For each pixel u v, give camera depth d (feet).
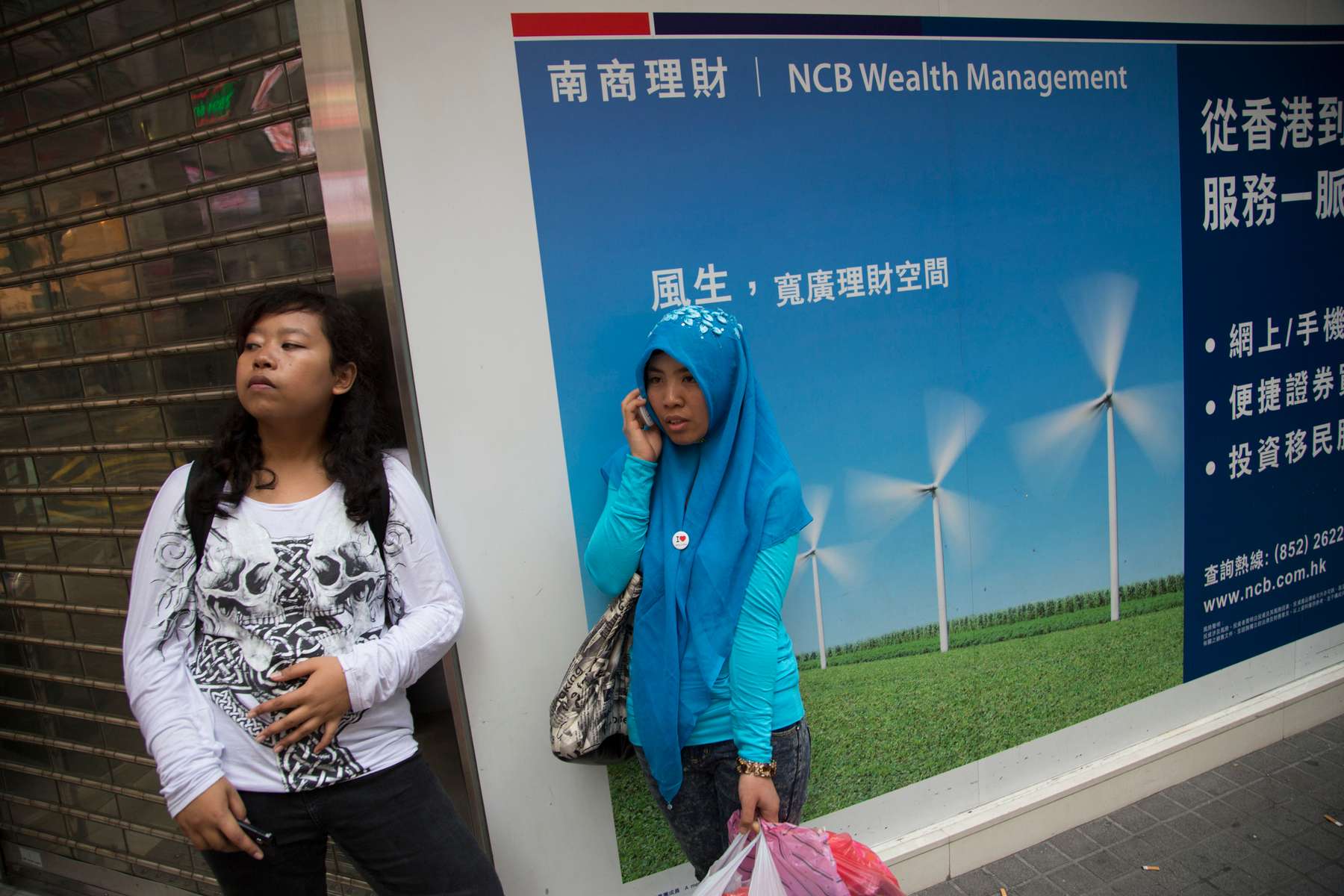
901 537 8.06
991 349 8.29
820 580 7.75
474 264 6.14
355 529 5.15
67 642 8.21
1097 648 9.33
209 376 6.91
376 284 5.92
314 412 5.16
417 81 5.82
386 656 5.06
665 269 6.77
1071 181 8.51
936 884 8.46
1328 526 10.91
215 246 6.57
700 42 6.66
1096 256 8.76
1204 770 10.09
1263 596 10.50
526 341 6.36
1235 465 10.03
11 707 8.64
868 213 7.52
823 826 8.07
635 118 6.51
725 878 5.61
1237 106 9.46
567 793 6.94
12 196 7.26
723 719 5.89
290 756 4.97
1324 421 10.67
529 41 6.10
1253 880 8.18
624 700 6.29
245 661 4.94
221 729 4.96
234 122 6.28
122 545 7.74
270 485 5.09
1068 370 8.74
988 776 8.82
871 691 8.13
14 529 8.13
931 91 7.67
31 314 7.47
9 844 9.25
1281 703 10.56
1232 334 9.79
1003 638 8.72
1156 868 8.45
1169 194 9.13
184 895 8.40
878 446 7.84
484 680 6.54
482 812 6.69
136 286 6.99
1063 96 8.35
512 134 6.14
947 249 7.93
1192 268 9.40
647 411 5.85
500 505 6.44
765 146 7.02
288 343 4.95
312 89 5.74
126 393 7.30
